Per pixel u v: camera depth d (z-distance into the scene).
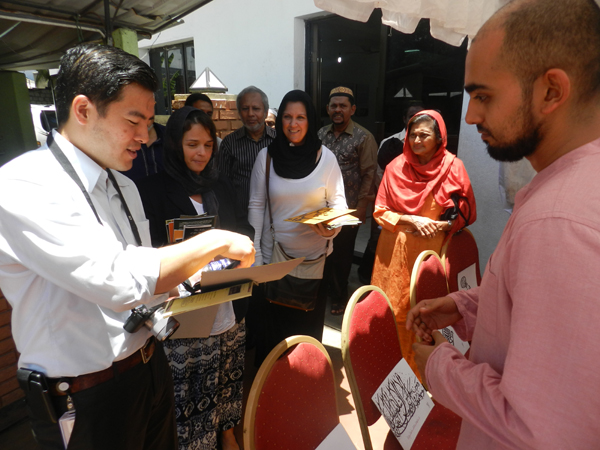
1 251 0.88
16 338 0.98
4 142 4.90
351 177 3.25
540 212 0.61
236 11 4.98
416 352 0.92
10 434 1.93
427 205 2.24
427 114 2.21
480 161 2.99
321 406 1.16
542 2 0.62
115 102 0.90
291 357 1.08
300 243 2.05
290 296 2.04
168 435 1.33
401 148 3.35
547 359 0.57
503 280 0.70
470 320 1.15
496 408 0.64
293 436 1.05
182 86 6.48
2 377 1.95
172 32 5.98
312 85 4.73
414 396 1.39
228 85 5.39
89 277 0.82
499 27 0.65
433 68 3.88
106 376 1.02
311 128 2.03
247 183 2.88
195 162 1.59
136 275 0.86
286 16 4.48
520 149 0.71
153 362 1.16
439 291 1.83
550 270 0.57
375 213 2.41
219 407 1.79
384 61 4.23
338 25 4.73
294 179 2.04
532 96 0.65
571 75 0.62
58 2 2.73
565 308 0.56
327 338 2.89
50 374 0.95
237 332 1.77
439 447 1.30
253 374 2.49
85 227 0.87
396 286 2.26
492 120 0.70
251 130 2.86
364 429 1.27
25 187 0.84
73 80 0.90
